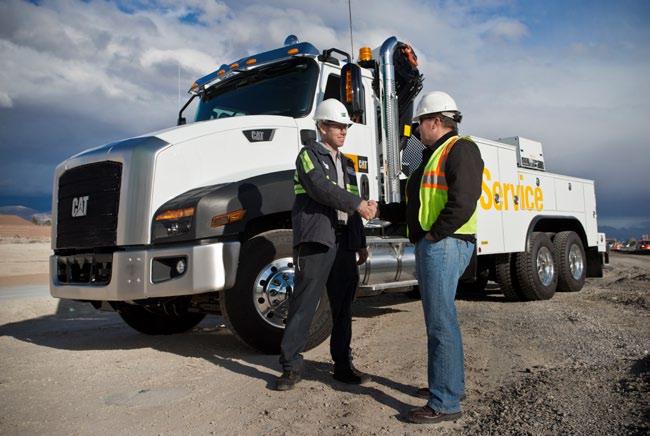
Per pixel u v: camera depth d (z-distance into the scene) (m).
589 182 10.89
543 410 3.09
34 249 34.06
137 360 4.75
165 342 5.74
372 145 6.26
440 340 3.15
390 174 6.26
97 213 4.97
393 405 3.41
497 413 3.14
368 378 3.92
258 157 5.33
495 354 4.55
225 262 4.54
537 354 4.49
